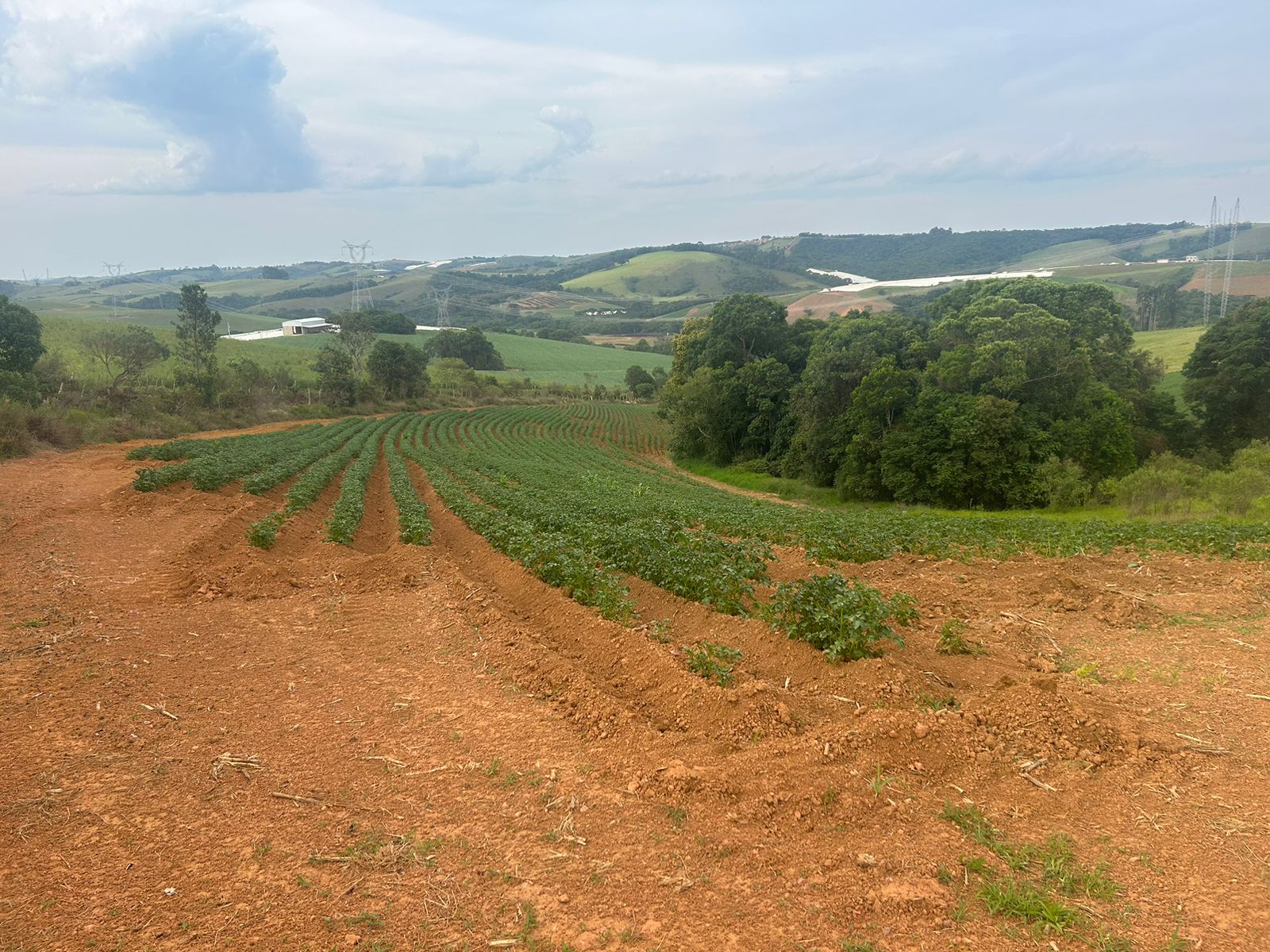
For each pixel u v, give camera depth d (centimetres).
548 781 662
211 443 3709
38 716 780
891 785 635
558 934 471
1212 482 3047
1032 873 527
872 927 475
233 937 464
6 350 4409
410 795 642
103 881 518
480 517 1984
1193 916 474
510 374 12719
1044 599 1279
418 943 462
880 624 937
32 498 2169
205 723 784
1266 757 688
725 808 610
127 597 1237
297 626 1141
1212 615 1191
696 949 458
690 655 938
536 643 1044
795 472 4925
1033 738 709
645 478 4469
